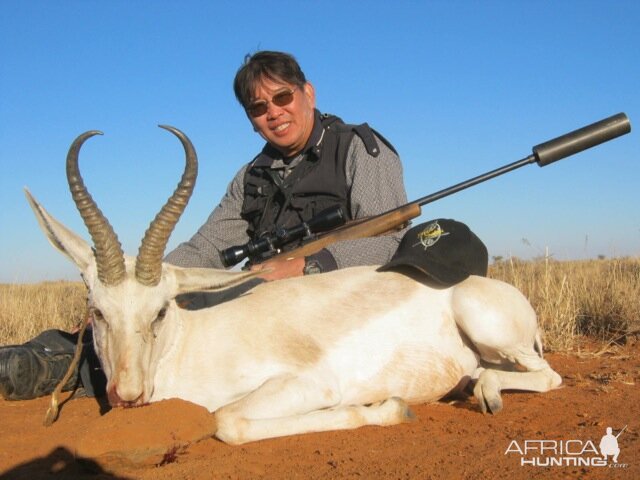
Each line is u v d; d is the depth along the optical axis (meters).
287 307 1.55
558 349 2.29
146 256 1.35
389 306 1.57
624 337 2.46
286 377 1.44
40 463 1.26
